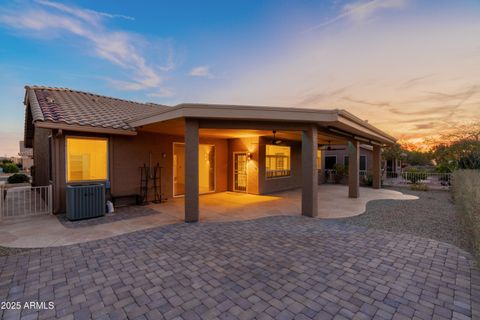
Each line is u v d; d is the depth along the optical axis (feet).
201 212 22.91
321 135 27.71
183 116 18.13
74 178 22.66
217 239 14.99
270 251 13.02
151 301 8.35
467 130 53.26
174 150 31.63
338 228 17.54
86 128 21.67
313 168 21.13
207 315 7.56
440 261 11.76
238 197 32.35
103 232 16.35
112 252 12.85
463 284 9.55
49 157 24.98
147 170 27.81
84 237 15.28
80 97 31.89
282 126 21.15
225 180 37.81
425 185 42.83
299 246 13.78
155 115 21.06
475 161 50.16
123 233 16.17
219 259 11.96
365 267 11.07
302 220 19.94
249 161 35.42
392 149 74.18
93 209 20.21
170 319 7.38
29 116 33.45
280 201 29.14
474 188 17.93
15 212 22.34
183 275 10.28
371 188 43.60
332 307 7.99
